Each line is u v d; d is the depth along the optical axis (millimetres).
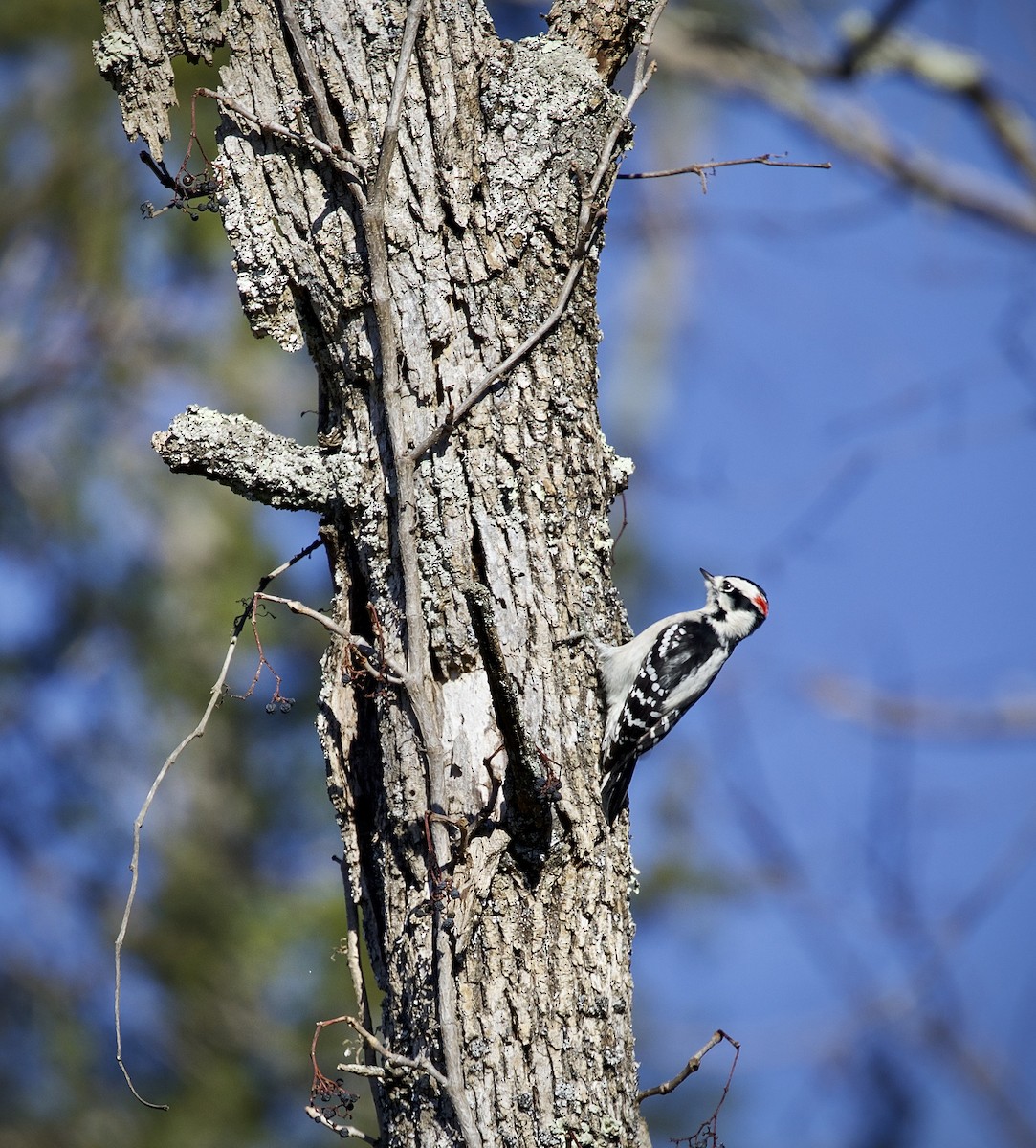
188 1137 16172
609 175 8688
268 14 8289
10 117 19312
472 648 7988
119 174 19172
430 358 8148
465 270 8195
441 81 8227
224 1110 16312
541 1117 7395
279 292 8320
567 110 8469
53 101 19281
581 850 7949
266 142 8305
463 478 8109
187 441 8133
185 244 19469
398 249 8156
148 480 19875
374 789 8328
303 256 8250
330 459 8344
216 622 18344
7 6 18672
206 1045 16844
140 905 17547
